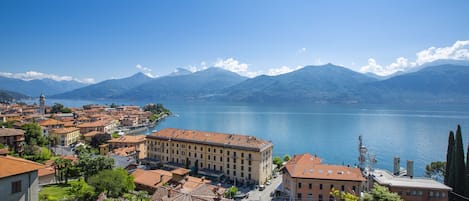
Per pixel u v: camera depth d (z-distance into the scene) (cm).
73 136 18650
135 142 16375
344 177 7825
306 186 8012
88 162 8512
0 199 3759
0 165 3906
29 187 4109
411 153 18012
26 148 11300
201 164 11912
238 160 10919
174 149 12706
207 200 5350
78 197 6806
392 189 7200
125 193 8038
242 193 9462
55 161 9225
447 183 7731
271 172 11744
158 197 5975
